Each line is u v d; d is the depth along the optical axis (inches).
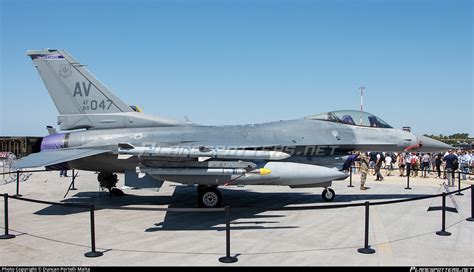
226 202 462.9
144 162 373.7
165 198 492.4
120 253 245.3
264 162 399.9
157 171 366.9
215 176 371.6
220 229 316.2
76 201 473.1
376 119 477.4
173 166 369.7
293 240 278.1
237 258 234.1
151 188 391.2
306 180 396.2
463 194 532.4
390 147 468.1
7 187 614.2
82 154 374.0
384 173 967.6
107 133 427.2
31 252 247.6
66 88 443.5
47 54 443.8
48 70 443.2
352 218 360.8
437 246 262.4
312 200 478.9
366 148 468.4
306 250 251.8
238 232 304.3
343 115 472.4
